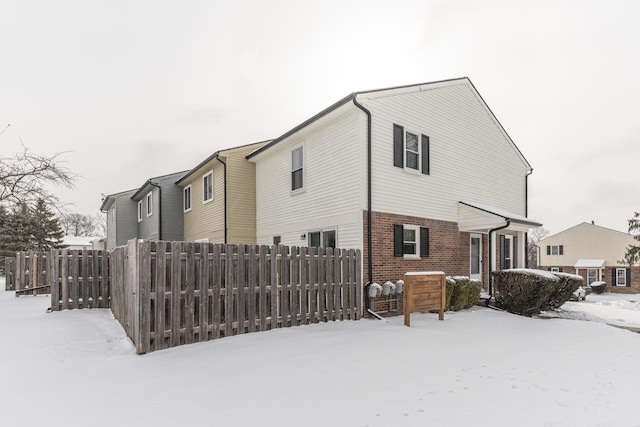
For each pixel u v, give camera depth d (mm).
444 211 11555
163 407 3424
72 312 8422
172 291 5586
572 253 37469
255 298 6676
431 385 4184
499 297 10531
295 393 3816
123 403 3502
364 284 9086
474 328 7703
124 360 4891
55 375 4289
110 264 9203
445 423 3205
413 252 10508
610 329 8102
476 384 4266
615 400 3873
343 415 3311
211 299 6086
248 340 5977
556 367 5102
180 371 4469
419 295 8078
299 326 7199
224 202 14422
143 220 22109
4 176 12523
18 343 5641
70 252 8906
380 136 9805
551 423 3266
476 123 13242
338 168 10148
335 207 10188
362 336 6508
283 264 7113
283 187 12969
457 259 11836
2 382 4043
